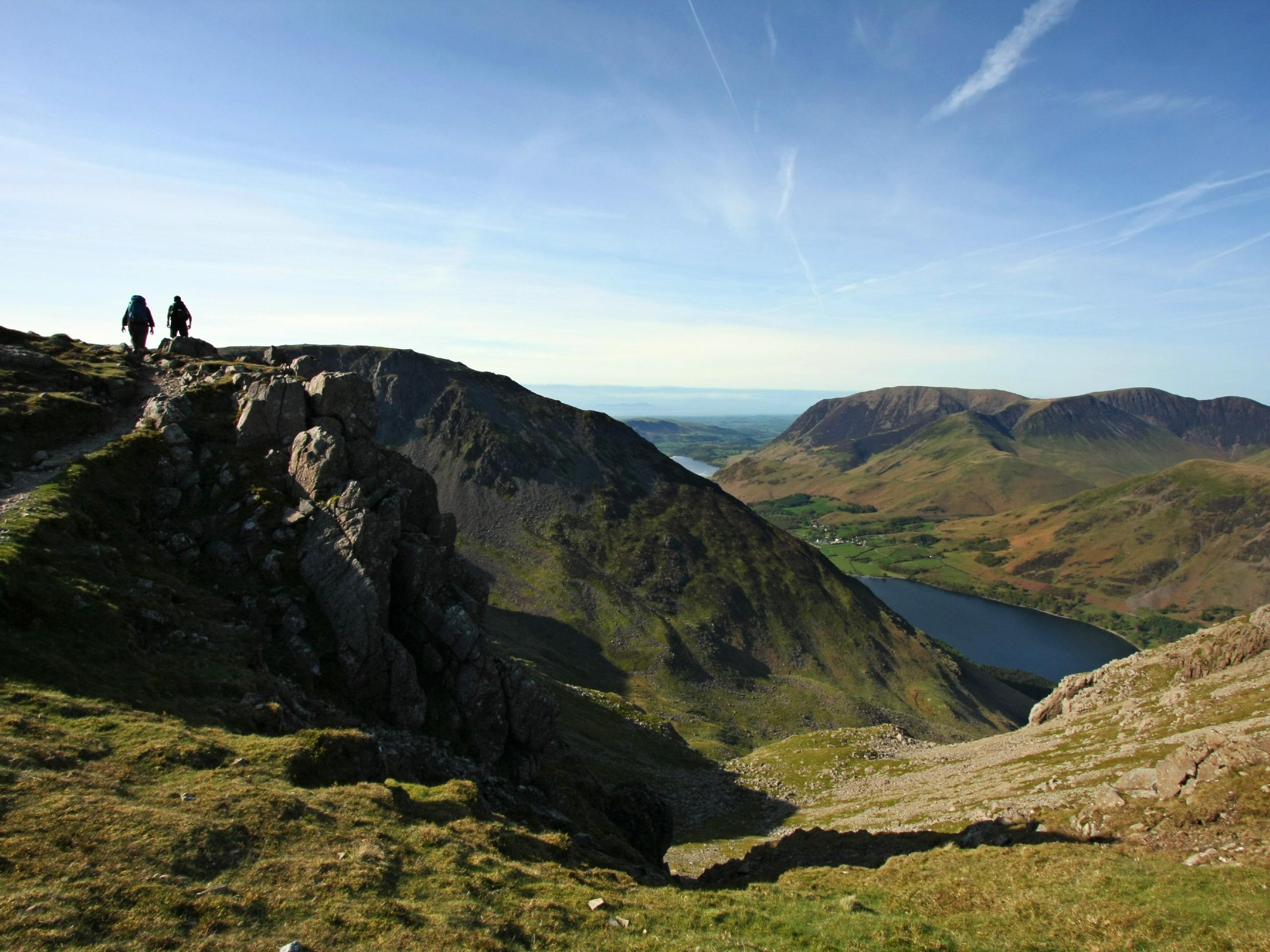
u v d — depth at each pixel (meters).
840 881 35.16
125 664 29.55
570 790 52.19
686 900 26.59
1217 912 23.73
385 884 20.86
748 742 182.25
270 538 44.94
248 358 67.56
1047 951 23.55
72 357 58.72
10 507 35.91
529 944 19.88
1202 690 71.06
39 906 15.55
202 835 20.12
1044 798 53.69
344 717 37.53
